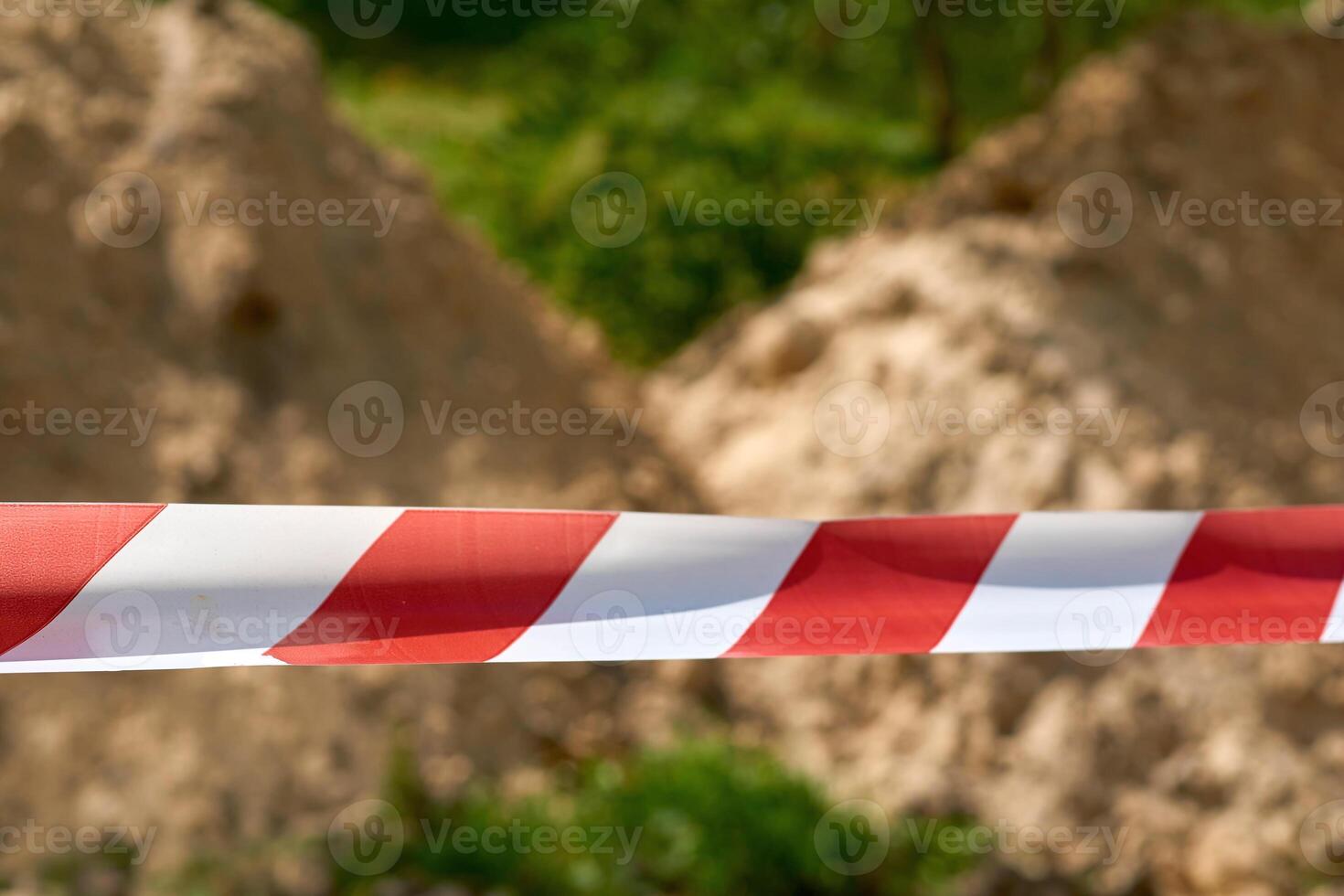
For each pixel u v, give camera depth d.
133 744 3.76
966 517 1.97
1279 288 6.56
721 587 1.87
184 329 4.84
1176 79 7.29
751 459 6.63
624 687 4.81
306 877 3.62
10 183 4.68
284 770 3.89
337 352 5.20
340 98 11.37
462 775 4.13
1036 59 9.94
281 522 1.73
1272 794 4.30
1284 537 2.01
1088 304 6.54
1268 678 4.62
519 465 5.46
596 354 7.06
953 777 4.59
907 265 7.21
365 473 4.90
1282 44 7.54
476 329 6.00
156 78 5.37
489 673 4.54
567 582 1.80
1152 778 4.50
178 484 4.43
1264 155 7.07
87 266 4.73
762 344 7.30
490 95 11.91
